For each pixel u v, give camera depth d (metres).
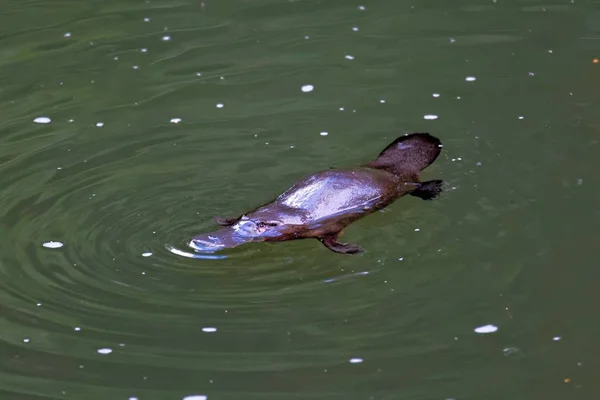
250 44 16.59
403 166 12.49
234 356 9.55
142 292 10.48
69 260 11.04
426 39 16.47
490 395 8.97
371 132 13.80
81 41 16.81
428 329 9.87
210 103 14.74
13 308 10.22
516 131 13.54
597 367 9.28
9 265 10.95
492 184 12.34
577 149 12.98
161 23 17.41
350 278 10.68
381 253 11.05
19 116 14.50
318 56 16.08
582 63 15.34
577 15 16.97
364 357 9.51
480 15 17.17
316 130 13.92
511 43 16.16
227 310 10.20
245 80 15.41
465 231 11.38
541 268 10.66
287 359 9.51
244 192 12.46
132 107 14.68
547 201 11.88
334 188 11.41
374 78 15.31
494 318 9.97
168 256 11.12
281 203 11.35
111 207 12.09
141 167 13.05
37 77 15.64
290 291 10.50
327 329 9.91
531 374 9.22
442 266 10.80
